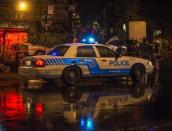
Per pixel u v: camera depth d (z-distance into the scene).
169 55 48.94
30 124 12.19
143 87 21.31
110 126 11.89
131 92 19.23
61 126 11.90
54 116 13.41
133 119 12.92
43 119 12.92
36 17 38.66
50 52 22.11
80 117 13.23
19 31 30.84
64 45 22.08
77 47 21.80
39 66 20.86
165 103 16.05
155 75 28.55
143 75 23.52
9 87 21.25
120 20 48.88
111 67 22.50
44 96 17.86
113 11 49.41
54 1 39.41
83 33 37.47
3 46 30.23
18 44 30.44
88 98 17.30
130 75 23.31
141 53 34.12
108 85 22.22
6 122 12.47
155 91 19.66
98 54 22.25
